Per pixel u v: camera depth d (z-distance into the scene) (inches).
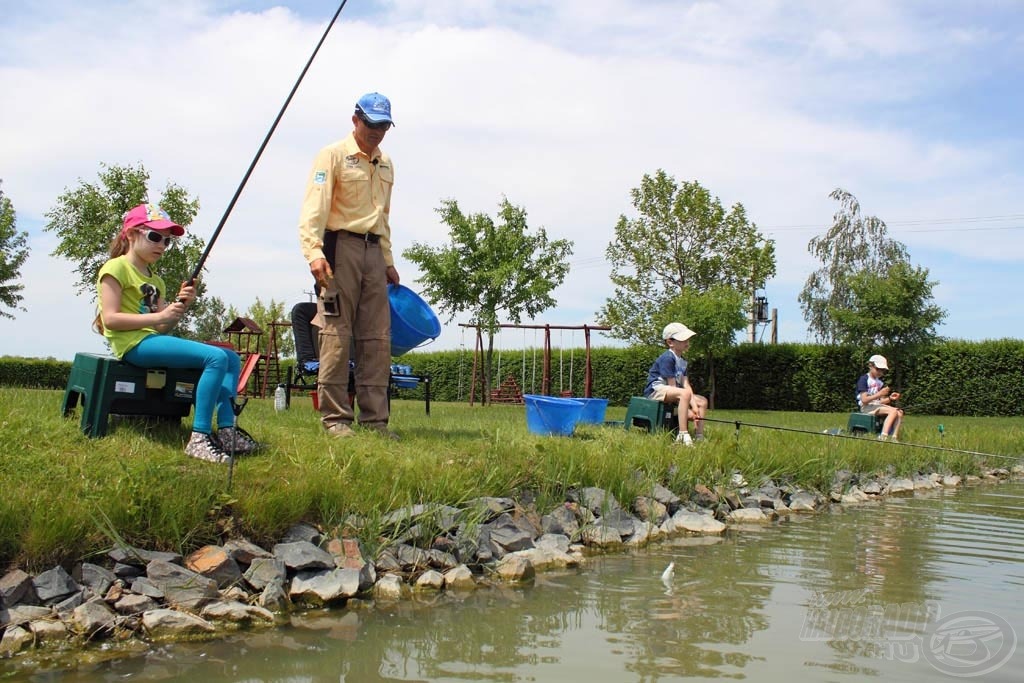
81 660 117.5
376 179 233.5
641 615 144.8
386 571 162.6
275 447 194.2
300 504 162.2
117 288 181.2
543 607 149.5
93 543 138.9
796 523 247.3
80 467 157.8
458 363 1112.8
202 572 142.0
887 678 114.6
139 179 762.8
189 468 166.2
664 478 251.3
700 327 901.2
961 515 265.6
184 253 761.6
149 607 132.7
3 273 958.4
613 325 1000.9
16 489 142.9
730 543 213.2
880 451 353.7
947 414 925.2
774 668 117.9
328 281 218.8
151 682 110.3
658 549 204.8
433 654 123.3
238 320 743.1
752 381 1011.3
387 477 184.7
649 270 1008.9
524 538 188.4
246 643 127.1
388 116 224.1
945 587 165.2
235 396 188.4
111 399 180.7
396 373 406.9
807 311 1380.4
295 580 149.3
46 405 220.8
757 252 995.9
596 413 319.6
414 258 756.0
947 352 924.0
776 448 309.1
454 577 163.9
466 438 244.4
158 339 179.9
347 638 130.4
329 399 231.3
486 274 732.0
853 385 965.2
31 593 128.7
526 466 215.8
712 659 121.8
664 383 316.2
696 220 1000.2
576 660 120.8
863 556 196.7
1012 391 896.3
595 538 206.8
